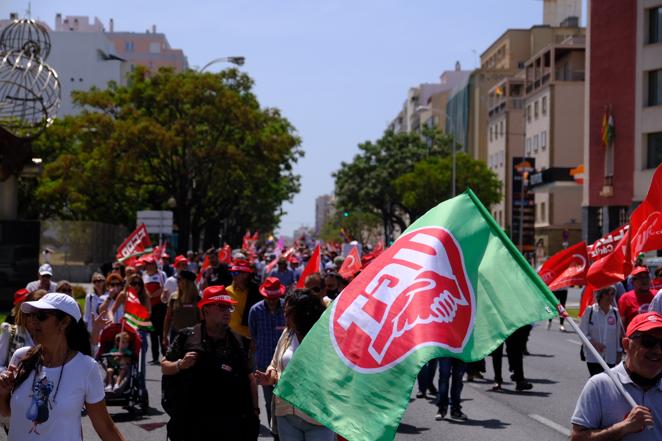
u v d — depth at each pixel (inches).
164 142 1840.6
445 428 462.0
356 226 5123.0
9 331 332.8
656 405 189.6
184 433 275.7
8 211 1166.3
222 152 1898.4
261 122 1966.0
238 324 447.5
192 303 541.6
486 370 714.8
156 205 2411.4
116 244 2337.6
